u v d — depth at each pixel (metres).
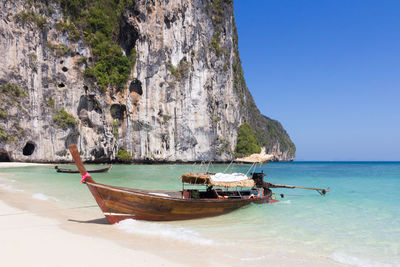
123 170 38.41
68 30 50.34
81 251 6.48
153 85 57.47
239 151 76.88
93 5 53.34
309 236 8.69
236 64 84.50
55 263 5.71
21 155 45.50
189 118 61.53
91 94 51.06
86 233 8.09
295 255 6.97
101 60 52.19
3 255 6.04
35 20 47.91
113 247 6.90
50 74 48.72
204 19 66.62
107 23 53.72
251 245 7.67
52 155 48.12
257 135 120.12
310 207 13.35
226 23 73.06
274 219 10.86
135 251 6.69
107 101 52.41
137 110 56.38
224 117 70.31
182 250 6.96
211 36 68.44
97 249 6.68
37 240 7.21
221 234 8.69
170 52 59.97
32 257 5.99
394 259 6.86
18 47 46.19
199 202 10.17
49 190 17.00
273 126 167.50
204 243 7.62
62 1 50.44
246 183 11.63
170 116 59.00
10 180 22.73
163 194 11.52
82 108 51.53
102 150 52.22
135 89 56.84
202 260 6.33
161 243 7.45
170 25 60.19
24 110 45.91
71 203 12.90
